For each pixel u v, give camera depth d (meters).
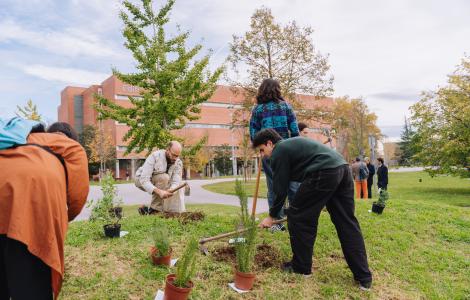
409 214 7.39
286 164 4.04
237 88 22.08
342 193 4.14
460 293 4.30
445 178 37.81
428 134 23.94
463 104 21.97
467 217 7.50
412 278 4.62
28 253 2.27
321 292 3.94
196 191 25.92
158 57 13.20
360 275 4.11
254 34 20.23
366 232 6.04
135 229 5.42
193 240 3.44
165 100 12.85
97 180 55.69
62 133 3.08
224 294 3.71
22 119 2.58
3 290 2.46
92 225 5.57
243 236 4.14
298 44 20.28
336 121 23.22
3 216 2.23
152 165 6.63
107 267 4.06
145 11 13.42
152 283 3.77
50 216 2.27
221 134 70.25
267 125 5.29
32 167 2.28
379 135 56.88
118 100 58.94
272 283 4.02
